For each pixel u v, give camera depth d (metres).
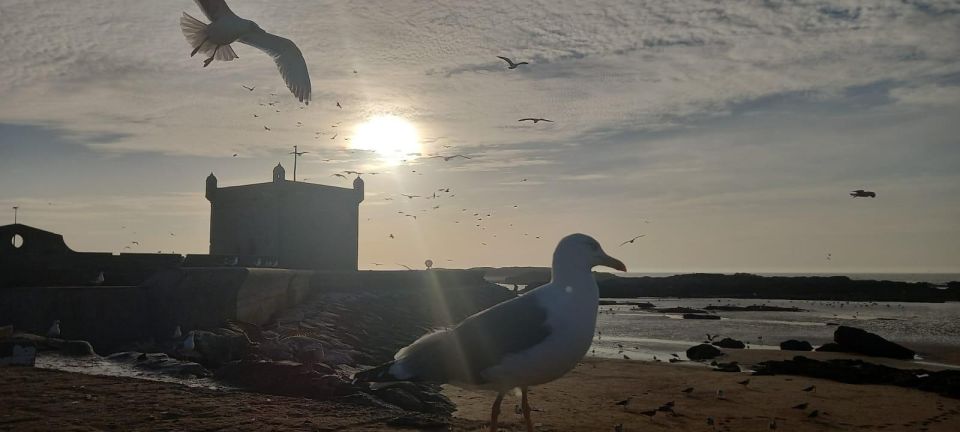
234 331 21.52
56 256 28.12
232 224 45.38
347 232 46.78
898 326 48.22
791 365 21.83
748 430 12.55
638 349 32.06
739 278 132.75
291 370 12.98
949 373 19.20
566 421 12.25
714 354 28.06
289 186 43.06
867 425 13.63
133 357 15.67
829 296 105.56
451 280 46.62
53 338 18.47
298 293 31.03
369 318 31.81
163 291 24.33
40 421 8.30
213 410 9.17
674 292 120.75
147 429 8.07
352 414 9.26
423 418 9.04
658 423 12.55
